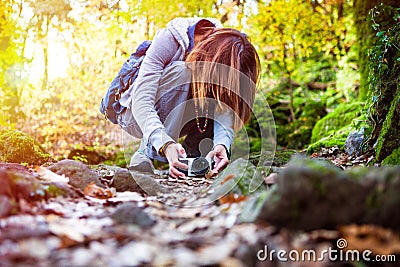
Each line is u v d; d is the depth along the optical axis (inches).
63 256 52.2
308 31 322.3
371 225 58.3
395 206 56.8
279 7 311.1
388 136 140.6
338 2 314.5
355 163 157.8
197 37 125.0
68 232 59.3
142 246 54.8
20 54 272.2
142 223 66.1
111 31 317.7
